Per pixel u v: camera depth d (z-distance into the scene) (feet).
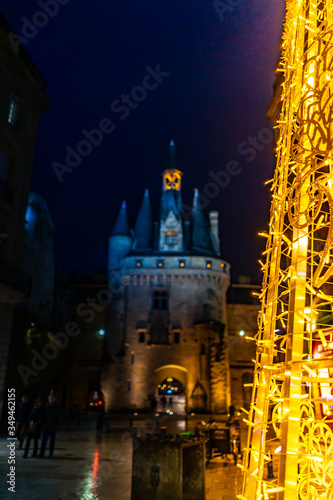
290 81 7.93
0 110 70.28
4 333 67.72
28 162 80.38
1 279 63.21
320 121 6.84
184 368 147.23
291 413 5.89
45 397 126.82
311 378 5.91
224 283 163.32
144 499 17.03
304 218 6.61
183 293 155.53
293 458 5.78
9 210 72.13
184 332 151.43
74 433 68.23
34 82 79.56
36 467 32.68
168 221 167.02
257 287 176.86
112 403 146.20
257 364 7.19
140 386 146.72
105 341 157.58
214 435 36.22
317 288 6.89
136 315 154.51
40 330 110.01
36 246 127.65
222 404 138.31
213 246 177.78
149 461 17.29
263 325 7.36
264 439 6.60
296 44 7.73
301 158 6.88
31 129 82.07
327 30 6.95
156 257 158.81
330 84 6.35
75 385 160.25
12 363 95.35
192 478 18.76
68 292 170.19
